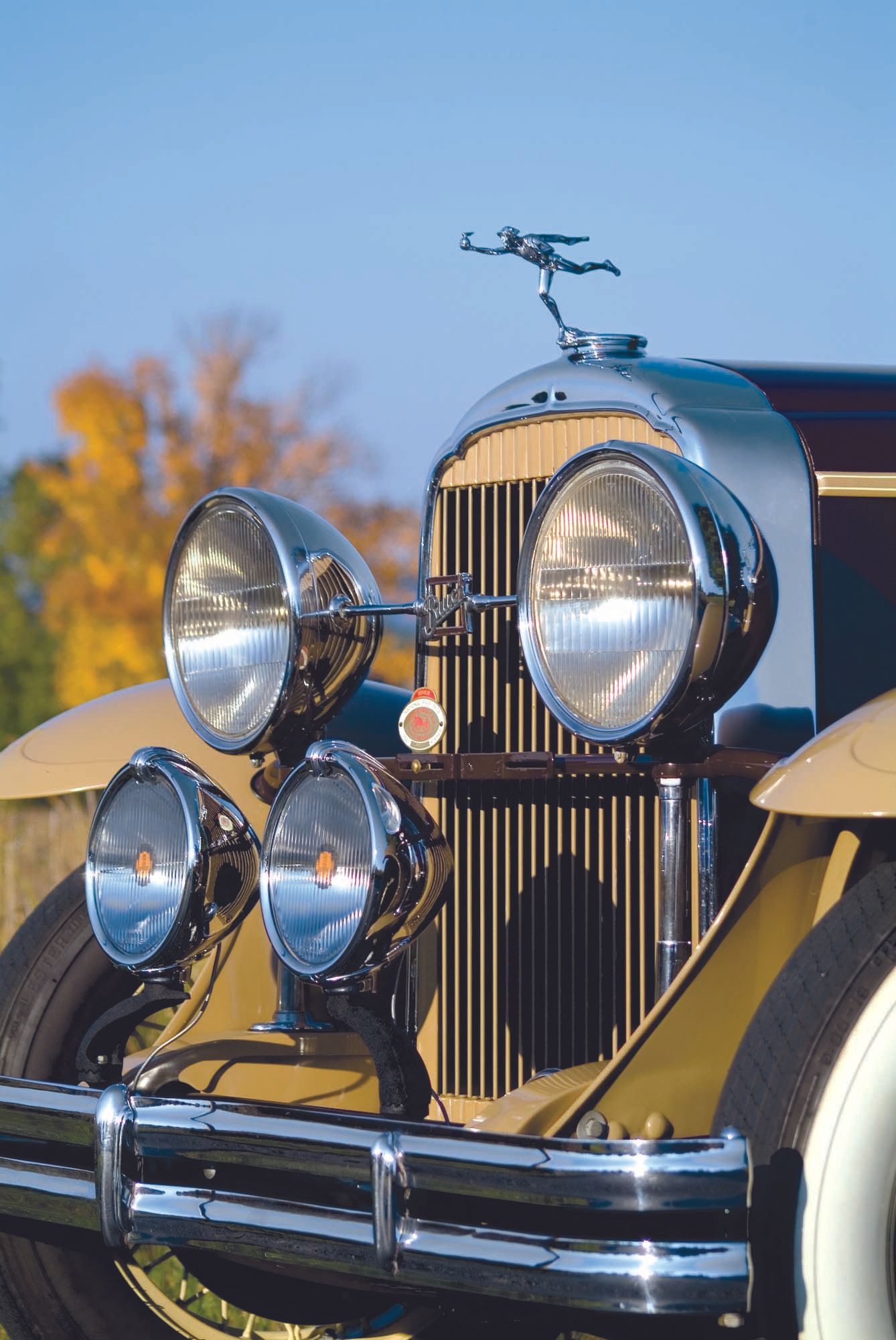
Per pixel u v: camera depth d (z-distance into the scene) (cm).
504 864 301
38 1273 293
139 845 272
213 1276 305
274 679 279
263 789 303
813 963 221
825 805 217
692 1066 244
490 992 302
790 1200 212
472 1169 218
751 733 274
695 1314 204
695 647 234
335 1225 231
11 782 331
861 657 283
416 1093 250
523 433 300
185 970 273
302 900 250
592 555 249
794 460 284
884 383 306
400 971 312
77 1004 317
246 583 285
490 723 299
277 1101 302
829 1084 213
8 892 802
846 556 285
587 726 248
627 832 283
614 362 294
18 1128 268
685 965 239
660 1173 205
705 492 238
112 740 333
